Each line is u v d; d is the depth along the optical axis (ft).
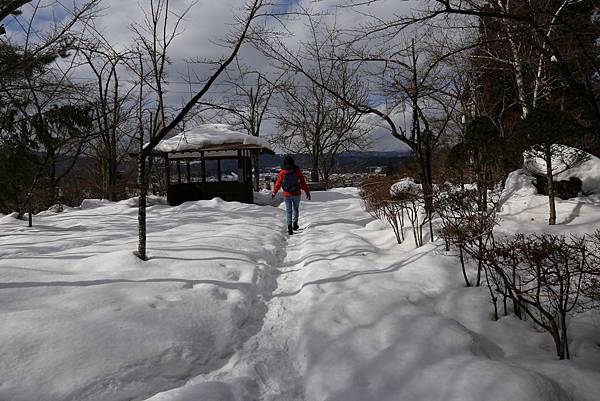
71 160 54.29
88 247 19.89
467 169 23.58
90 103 34.47
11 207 39.68
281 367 9.62
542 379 7.63
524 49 27.32
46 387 7.62
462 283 13.93
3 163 30.19
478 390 7.50
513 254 10.84
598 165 25.93
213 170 61.05
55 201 48.57
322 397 8.32
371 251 18.99
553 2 15.16
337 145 94.02
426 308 12.32
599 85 14.48
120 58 19.33
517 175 28.07
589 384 7.83
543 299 11.90
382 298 12.53
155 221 33.01
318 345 10.15
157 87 17.70
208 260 16.57
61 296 11.48
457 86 26.40
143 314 10.67
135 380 8.34
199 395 7.77
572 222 20.61
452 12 12.35
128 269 14.85
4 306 10.52
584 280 10.55
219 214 37.06
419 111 20.76
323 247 20.44
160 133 16.63
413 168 31.58
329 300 12.59
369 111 20.49
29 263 15.69
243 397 8.21
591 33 12.35
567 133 19.93
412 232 20.80
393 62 19.17
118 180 64.13
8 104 31.86
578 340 9.88
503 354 9.91
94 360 8.50
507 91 37.45
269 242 22.54
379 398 7.97
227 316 11.55
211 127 53.21
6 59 29.81
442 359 8.89
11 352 8.34
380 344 9.93
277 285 15.51
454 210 16.33
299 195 27.35
